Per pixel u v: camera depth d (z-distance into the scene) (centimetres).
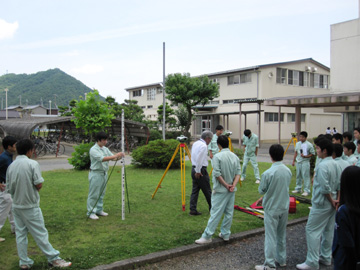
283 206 377
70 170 1144
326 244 398
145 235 471
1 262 379
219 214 442
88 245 430
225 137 455
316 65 2917
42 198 698
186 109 2667
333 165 382
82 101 1116
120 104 2952
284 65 2664
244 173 945
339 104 1511
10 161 434
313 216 386
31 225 354
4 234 475
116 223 527
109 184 867
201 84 2369
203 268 387
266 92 2555
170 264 396
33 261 367
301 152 762
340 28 1548
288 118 2816
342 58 1546
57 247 421
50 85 13750
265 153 1841
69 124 2456
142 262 388
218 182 441
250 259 414
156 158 1160
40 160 1495
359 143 542
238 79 2731
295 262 410
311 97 1419
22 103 12181
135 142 2088
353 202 223
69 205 638
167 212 598
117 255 399
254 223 544
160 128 3136
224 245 462
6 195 435
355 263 221
